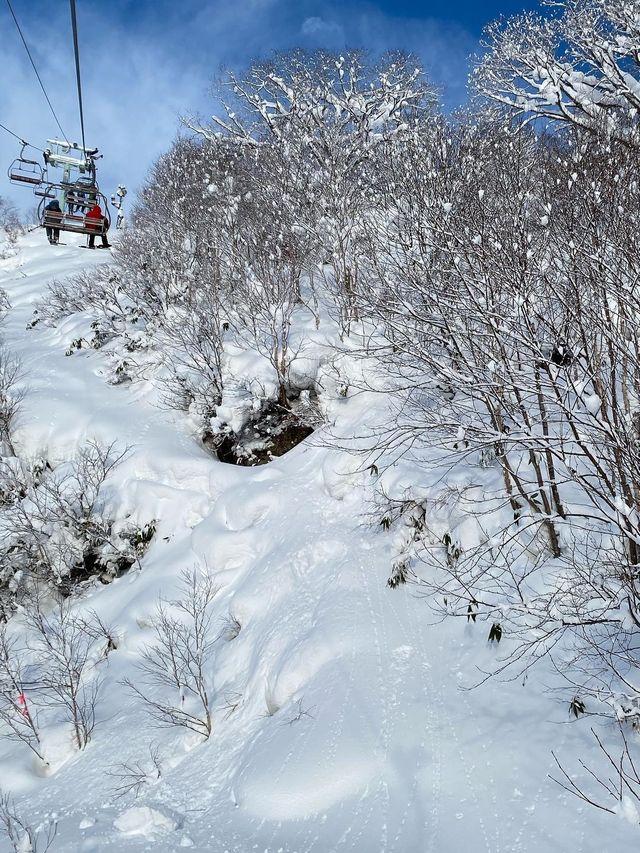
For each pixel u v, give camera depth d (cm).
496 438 467
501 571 594
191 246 1443
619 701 386
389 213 809
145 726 729
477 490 691
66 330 1638
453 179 787
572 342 489
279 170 1359
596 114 925
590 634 486
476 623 566
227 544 913
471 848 373
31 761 745
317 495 904
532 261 507
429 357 524
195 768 629
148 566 998
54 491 1069
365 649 609
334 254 1127
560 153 809
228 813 516
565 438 423
